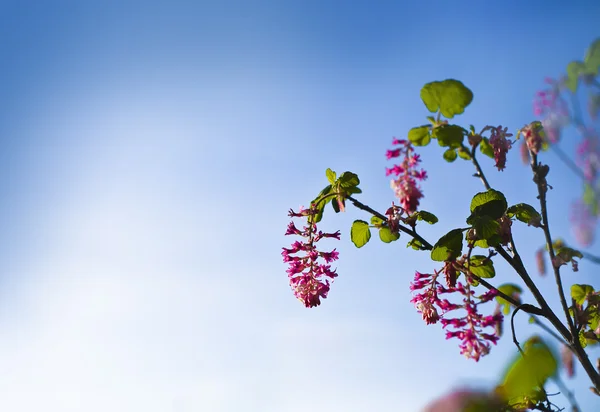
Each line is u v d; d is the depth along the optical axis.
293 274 3.70
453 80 3.03
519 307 2.75
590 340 3.02
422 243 3.31
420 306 3.07
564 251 2.79
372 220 3.67
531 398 2.15
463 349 2.88
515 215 3.17
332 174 3.61
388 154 3.10
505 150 3.10
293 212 3.71
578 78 1.99
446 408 1.61
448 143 3.07
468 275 3.04
